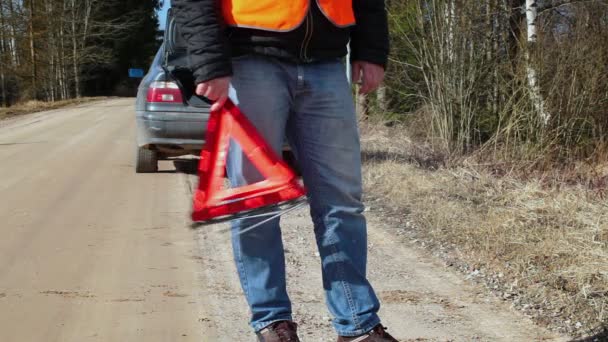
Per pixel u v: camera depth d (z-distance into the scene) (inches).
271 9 96.3
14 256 194.4
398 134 453.4
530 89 356.2
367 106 507.8
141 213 251.8
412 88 450.0
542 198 254.1
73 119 809.5
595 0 358.6
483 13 385.7
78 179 326.3
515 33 379.2
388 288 169.8
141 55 2276.1
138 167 342.0
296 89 101.0
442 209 242.4
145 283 172.4
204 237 218.1
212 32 95.0
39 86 1688.0
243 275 105.7
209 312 153.2
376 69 109.3
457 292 166.2
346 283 104.3
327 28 99.3
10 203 267.7
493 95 390.3
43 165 375.6
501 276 175.3
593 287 160.6
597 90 353.4
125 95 2230.6
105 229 227.3
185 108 307.1
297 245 209.2
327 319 148.3
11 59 1625.2
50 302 157.8
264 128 99.7
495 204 253.4
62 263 188.1
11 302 157.5
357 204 105.9
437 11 395.5
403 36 418.3
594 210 229.5
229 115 98.0
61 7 1699.1
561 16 376.5
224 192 95.4
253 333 141.7
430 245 206.5
